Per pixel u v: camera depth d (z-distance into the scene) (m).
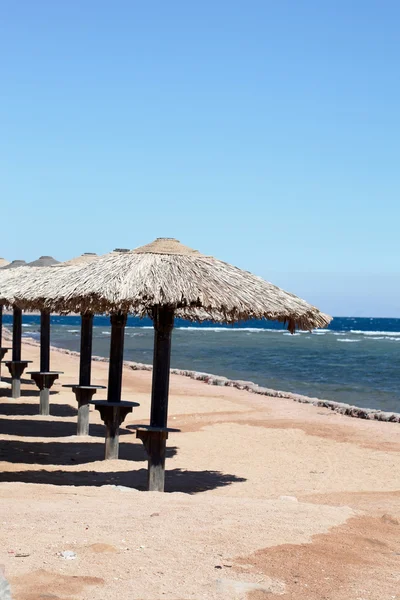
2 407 17.97
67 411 17.98
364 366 40.66
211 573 5.21
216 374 34.81
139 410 18.61
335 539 6.38
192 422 16.61
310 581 5.24
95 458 12.12
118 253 10.51
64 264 13.84
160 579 5.01
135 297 9.05
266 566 5.47
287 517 6.98
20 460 11.62
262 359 46.12
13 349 19.91
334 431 15.62
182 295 9.12
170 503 7.52
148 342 67.75
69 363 34.91
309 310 9.95
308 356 49.38
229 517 6.75
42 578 4.84
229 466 11.77
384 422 17.45
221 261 10.45
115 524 6.29
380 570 5.66
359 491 10.05
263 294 9.80
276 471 11.44
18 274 15.34
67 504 7.26
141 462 11.90
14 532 5.89
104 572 5.06
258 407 19.72
